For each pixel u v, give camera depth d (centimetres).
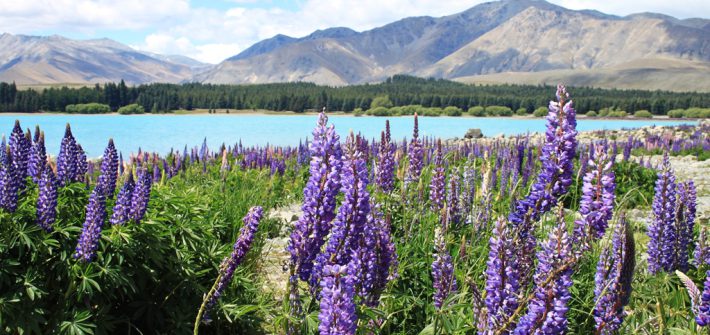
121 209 541
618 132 4091
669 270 627
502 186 906
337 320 314
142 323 577
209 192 1042
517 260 450
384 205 742
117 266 525
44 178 507
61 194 577
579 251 465
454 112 15412
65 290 519
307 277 409
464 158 1561
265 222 921
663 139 3128
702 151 2805
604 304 412
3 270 487
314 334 408
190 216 669
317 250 406
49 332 492
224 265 410
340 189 414
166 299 571
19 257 488
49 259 513
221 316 609
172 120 10894
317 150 409
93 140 5756
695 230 816
